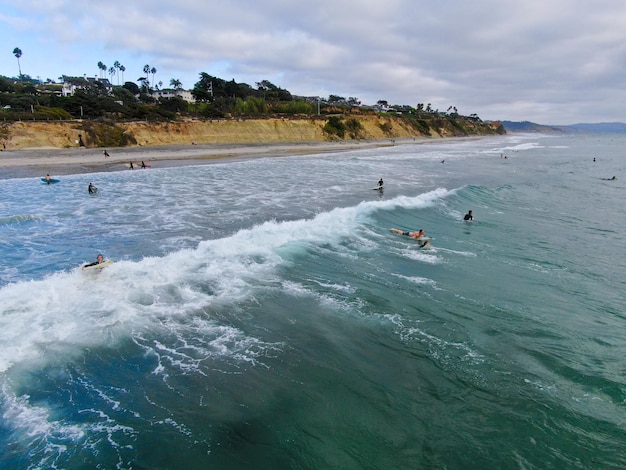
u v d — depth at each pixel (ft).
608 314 33.19
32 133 165.78
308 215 64.80
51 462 17.61
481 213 69.46
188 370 24.38
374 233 54.34
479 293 36.35
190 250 45.29
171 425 19.99
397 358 26.13
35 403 21.34
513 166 156.97
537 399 22.34
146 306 32.04
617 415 21.22
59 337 27.32
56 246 48.73
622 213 72.02
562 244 52.49
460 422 20.52
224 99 329.52
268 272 39.52
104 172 119.34
